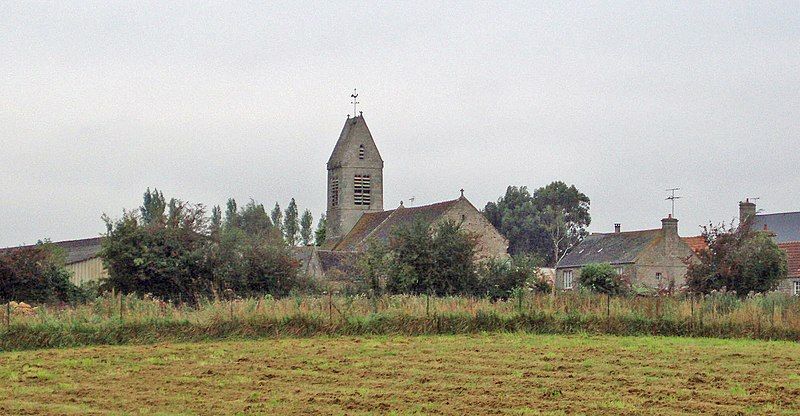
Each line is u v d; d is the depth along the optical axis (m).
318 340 45.62
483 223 99.81
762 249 69.81
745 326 48.72
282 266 67.81
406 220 105.31
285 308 47.97
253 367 35.88
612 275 74.75
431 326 48.59
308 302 49.59
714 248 70.06
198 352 40.81
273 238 71.31
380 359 38.16
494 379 32.75
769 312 49.53
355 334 47.66
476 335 48.09
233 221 166.38
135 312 46.12
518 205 163.88
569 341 45.50
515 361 37.59
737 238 70.19
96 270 82.19
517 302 51.25
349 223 124.31
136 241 64.56
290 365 36.38
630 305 51.09
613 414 26.61
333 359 38.12
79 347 43.19
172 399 28.81
